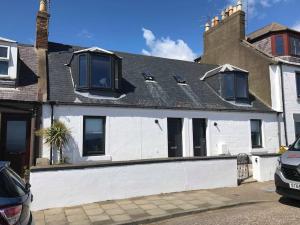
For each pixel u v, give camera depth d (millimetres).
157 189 10156
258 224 6914
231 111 16531
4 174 4367
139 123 14102
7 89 12422
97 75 13906
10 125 12102
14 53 12812
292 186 8008
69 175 8938
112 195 9461
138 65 17844
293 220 7105
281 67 18578
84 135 13000
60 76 14391
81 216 7914
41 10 15781
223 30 22219
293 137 18453
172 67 19188
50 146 11984
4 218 3744
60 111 12562
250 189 10938
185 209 8344
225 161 11461
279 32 19859
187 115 15320
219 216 7840
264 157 12547
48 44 16641
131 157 13727
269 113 17875
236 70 17484
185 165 10727
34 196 8484
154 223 7543
